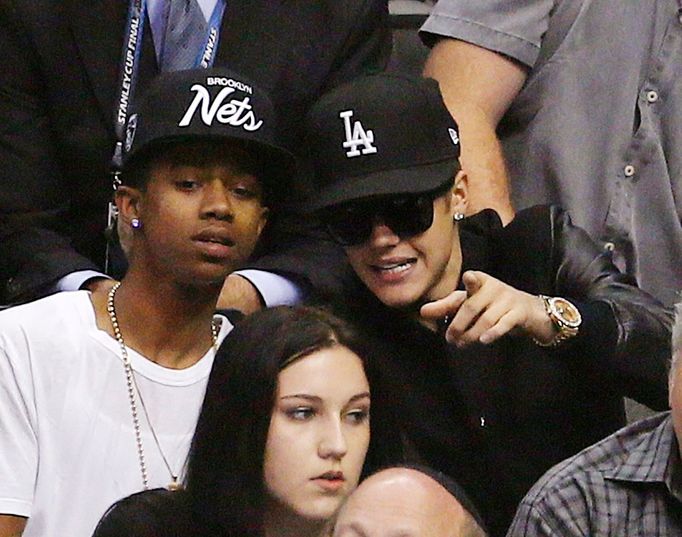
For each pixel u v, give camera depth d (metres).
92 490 13.23
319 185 14.50
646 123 18.14
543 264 15.23
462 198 15.01
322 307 13.88
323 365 12.34
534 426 14.76
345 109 14.48
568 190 18.16
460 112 18.00
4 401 13.30
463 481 14.58
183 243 13.45
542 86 18.33
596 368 14.25
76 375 13.43
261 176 13.68
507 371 14.76
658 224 18.08
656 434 12.96
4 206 17.05
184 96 13.52
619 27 18.22
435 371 14.67
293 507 12.23
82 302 13.73
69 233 17.17
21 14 17.11
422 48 20.34
